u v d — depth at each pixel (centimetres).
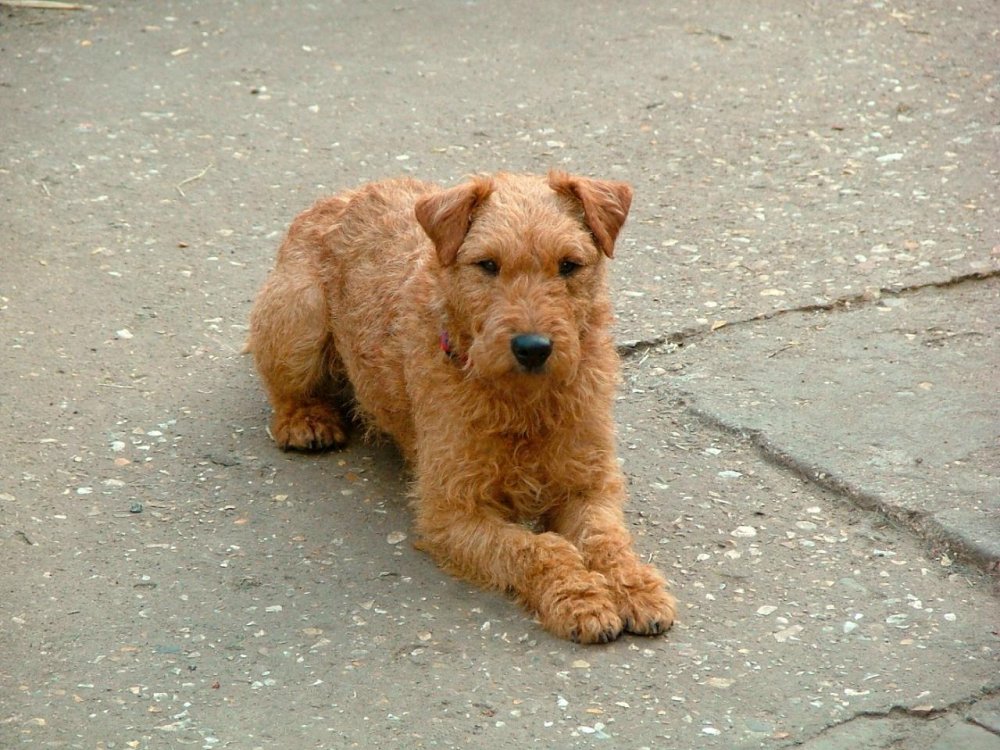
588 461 205
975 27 338
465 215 198
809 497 212
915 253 254
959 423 220
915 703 185
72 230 264
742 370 232
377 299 214
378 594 199
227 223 267
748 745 181
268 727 184
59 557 203
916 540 204
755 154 284
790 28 341
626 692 187
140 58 325
